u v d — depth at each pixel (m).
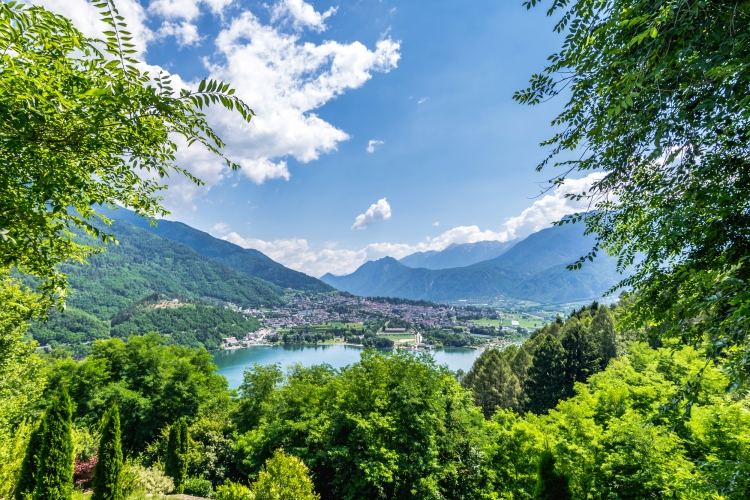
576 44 4.55
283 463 10.41
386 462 14.72
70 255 4.91
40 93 2.66
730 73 2.68
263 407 25.81
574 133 5.18
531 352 51.28
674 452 11.93
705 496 5.09
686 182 4.21
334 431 16.98
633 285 6.04
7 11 2.40
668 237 4.52
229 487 10.38
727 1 2.76
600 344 38.56
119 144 3.43
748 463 4.52
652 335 5.09
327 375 26.95
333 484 16.55
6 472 12.01
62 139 2.95
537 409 35.19
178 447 19.12
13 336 13.64
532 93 5.18
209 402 33.19
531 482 14.80
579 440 13.70
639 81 3.08
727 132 3.60
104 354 31.88
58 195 3.33
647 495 11.16
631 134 4.29
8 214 3.14
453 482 16.44
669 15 2.76
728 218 4.06
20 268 4.24
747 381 3.73
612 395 18.22
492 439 17.16
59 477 10.30
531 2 4.63
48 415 10.55
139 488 14.62
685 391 4.21
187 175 4.45
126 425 28.23
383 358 19.34
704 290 4.13
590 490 12.19
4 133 2.63
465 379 53.50
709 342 3.92
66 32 2.62
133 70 2.62
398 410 16.36
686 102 3.37
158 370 31.33
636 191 5.00
